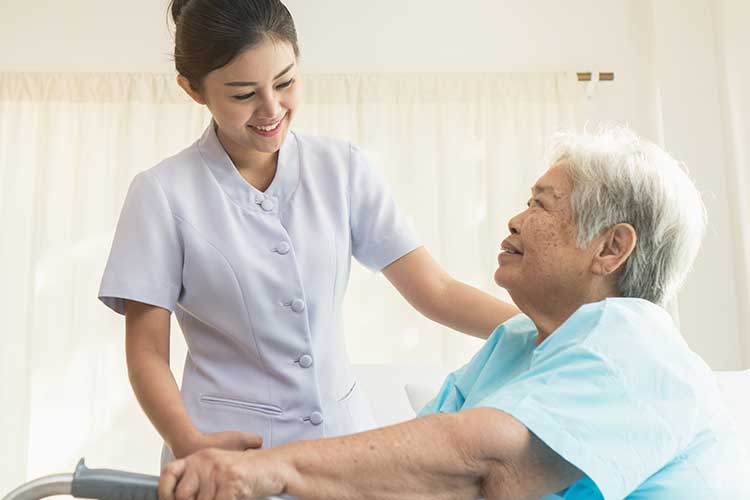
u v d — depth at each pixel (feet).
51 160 11.94
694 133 10.06
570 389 2.99
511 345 4.05
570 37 12.34
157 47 12.36
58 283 11.76
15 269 11.83
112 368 11.62
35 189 11.98
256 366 4.65
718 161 9.97
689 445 3.19
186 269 4.58
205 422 4.59
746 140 9.34
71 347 11.64
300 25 12.31
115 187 11.98
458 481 2.84
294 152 4.91
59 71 12.26
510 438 2.84
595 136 3.87
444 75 12.13
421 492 2.80
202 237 4.57
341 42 12.32
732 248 9.84
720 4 9.89
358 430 4.86
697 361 3.33
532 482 2.91
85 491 2.78
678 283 3.75
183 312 4.78
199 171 4.71
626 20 12.32
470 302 4.84
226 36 4.05
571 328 3.34
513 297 3.82
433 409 4.53
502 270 3.81
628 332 3.20
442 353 11.62
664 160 3.70
